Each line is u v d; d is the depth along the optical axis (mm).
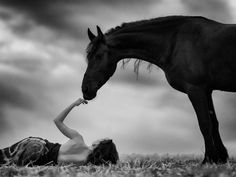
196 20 6512
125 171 5070
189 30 6434
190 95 6266
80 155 6027
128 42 6770
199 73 6219
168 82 6629
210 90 6449
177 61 6375
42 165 6012
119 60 6922
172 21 6617
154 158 7680
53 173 4887
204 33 6312
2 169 5289
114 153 6188
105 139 6129
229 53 6133
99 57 6797
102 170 5195
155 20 6707
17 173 5133
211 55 6195
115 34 6832
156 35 6633
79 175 4832
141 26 6742
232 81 6211
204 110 6195
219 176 4234
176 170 4859
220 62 6176
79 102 6379
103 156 6078
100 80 6805
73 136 6121
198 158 7680
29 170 5211
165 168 5363
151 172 4898
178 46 6410
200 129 6215
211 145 6148
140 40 6707
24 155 5973
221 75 6207
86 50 6867
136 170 5148
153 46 6648
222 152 6367
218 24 6430
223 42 6164
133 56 6844
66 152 6027
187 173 4551
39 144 6035
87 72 6836
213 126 6445
